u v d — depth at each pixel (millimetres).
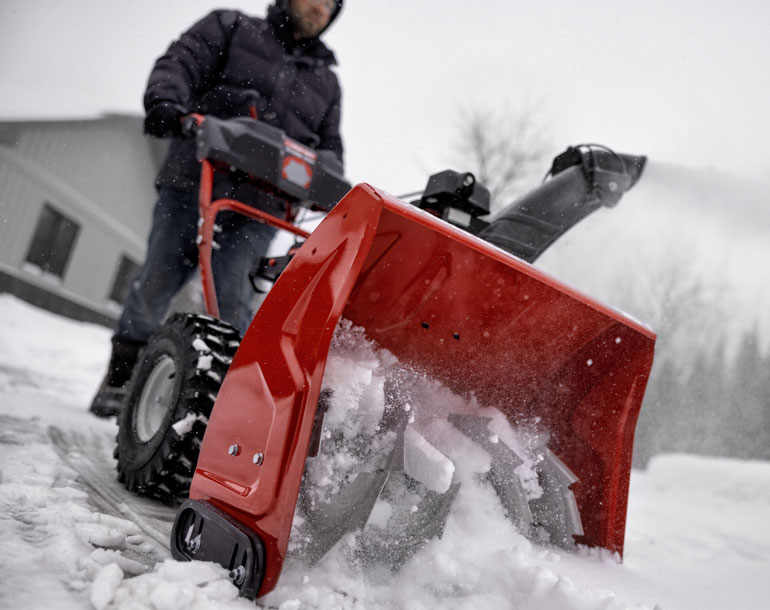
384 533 1538
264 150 2695
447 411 1860
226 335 2170
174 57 3217
